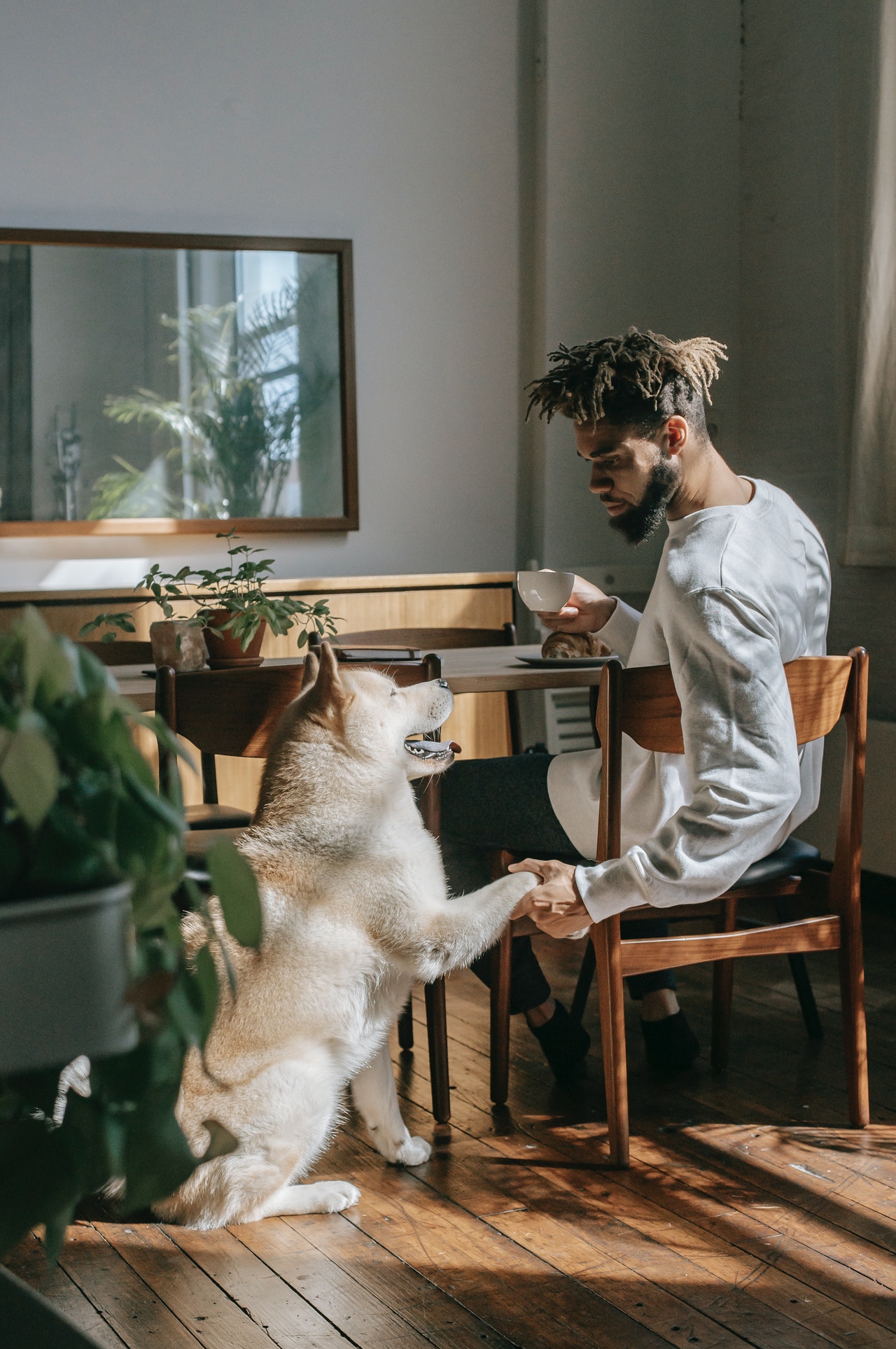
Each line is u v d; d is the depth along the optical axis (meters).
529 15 4.43
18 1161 0.56
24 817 0.48
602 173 4.48
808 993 2.60
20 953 0.51
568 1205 1.88
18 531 3.92
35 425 3.93
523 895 1.79
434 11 4.31
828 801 3.95
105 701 0.53
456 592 3.97
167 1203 1.79
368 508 4.38
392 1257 1.72
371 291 4.32
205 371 4.10
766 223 4.47
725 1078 2.40
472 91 4.39
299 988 1.72
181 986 0.58
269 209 4.17
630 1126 2.17
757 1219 1.82
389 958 1.78
